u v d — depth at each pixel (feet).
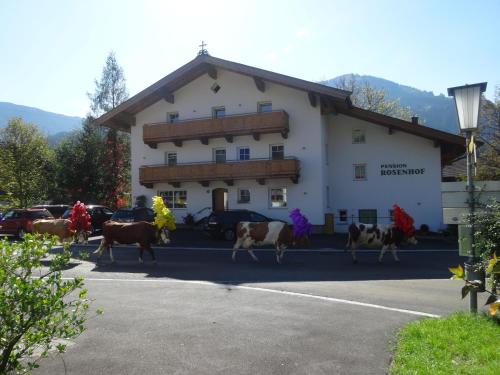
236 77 97.40
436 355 17.90
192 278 40.34
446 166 120.37
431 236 82.02
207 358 19.02
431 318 24.67
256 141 95.40
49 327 12.88
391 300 30.60
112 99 160.35
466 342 19.19
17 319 12.06
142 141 105.40
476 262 24.36
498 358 17.16
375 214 92.99
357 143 94.48
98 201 137.18
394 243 51.11
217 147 98.94
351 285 36.50
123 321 25.08
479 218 23.93
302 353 19.53
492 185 24.71
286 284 36.94
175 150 102.58
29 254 12.87
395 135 91.91
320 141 90.27
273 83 94.02
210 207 98.84
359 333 22.52
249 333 22.59
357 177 94.79
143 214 79.97
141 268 46.80
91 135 139.74
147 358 19.10
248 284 36.96
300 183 91.50
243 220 77.56
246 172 91.25
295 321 24.93
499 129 101.60
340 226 94.84
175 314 26.66
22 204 135.13
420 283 37.55
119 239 50.47
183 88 101.96
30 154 141.08
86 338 21.91
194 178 95.66
